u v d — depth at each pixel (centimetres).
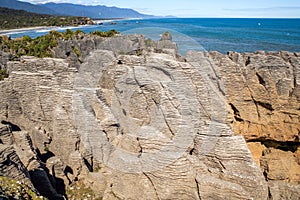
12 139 1149
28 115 1395
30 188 954
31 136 1367
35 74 1365
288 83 1587
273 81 1605
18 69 1525
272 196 1166
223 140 1078
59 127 1293
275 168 1355
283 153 1452
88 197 1196
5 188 878
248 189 1028
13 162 982
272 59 1659
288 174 1349
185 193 1042
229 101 1597
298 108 1564
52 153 1354
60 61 1427
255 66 1636
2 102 1354
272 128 1605
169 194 1049
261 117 1606
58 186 1234
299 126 1567
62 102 1304
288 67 1630
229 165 1066
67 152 1302
